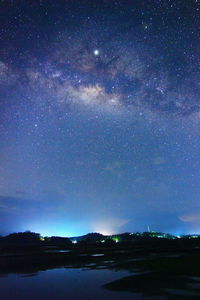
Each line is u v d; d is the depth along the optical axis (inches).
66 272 777.6
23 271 814.5
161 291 486.3
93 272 761.6
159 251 1360.7
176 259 978.7
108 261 1003.3
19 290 544.7
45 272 789.9
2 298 481.7
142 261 960.3
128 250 1465.3
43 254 1236.5
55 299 463.5
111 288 537.3
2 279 681.0
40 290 542.0
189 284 535.8
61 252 1354.6
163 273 680.4
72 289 542.9
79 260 1055.0
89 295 485.4
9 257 1128.8
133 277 645.3
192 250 1374.3
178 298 434.3
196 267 761.0
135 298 446.6
